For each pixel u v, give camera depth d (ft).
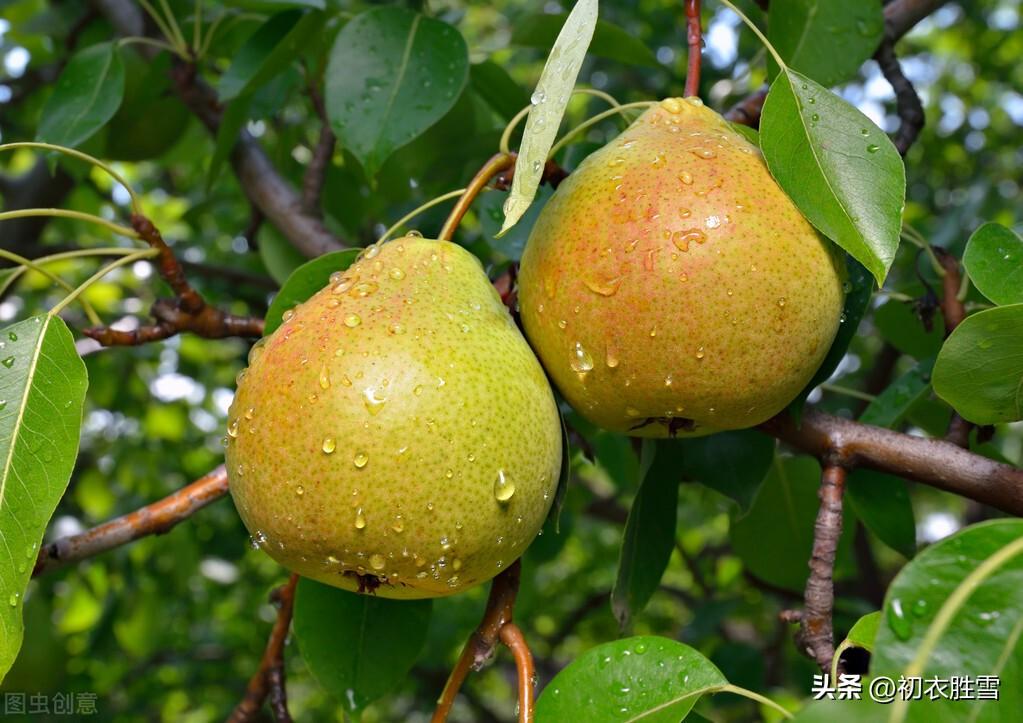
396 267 1.09
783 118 1.10
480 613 3.78
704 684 1.02
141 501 2.99
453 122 1.75
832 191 1.07
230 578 3.67
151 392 3.14
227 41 1.90
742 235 1.05
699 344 1.06
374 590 1.11
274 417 1.03
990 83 3.68
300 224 1.76
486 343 1.07
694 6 1.20
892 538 1.38
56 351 1.13
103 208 2.84
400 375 1.02
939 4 1.53
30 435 1.09
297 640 1.29
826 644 1.12
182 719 4.66
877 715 0.87
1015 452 3.79
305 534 1.03
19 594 1.05
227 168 2.77
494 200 1.45
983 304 1.44
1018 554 0.90
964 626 0.89
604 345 1.07
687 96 1.18
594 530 4.23
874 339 2.90
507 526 1.05
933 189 3.14
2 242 2.48
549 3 2.30
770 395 1.09
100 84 1.58
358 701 1.29
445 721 1.11
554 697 1.04
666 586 3.41
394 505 1.01
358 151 1.41
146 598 2.95
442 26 1.47
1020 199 2.77
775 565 1.67
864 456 1.19
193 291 1.38
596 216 1.08
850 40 1.39
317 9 1.55
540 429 1.07
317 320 1.05
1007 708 0.87
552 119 1.06
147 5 1.69
